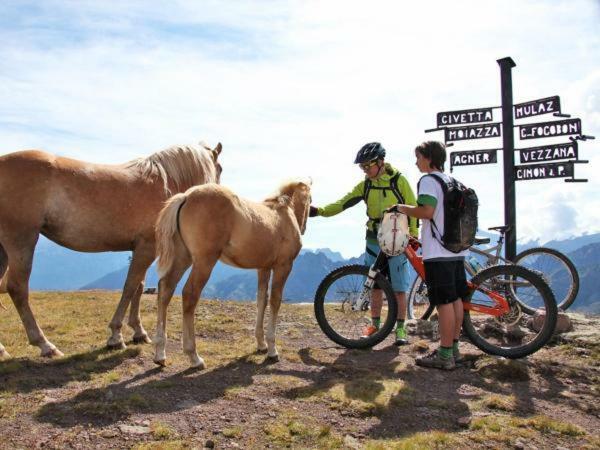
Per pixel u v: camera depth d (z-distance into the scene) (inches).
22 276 210.7
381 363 222.7
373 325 261.1
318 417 160.4
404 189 255.0
